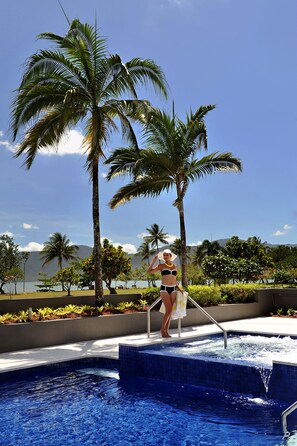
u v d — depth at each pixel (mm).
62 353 8734
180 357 6914
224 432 4766
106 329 10883
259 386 6043
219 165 17031
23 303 13656
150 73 14008
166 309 8664
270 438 4566
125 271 54625
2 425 4980
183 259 16406
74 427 4922
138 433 4754
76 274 61031
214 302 14500
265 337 9727
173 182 17016
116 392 6406
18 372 7324
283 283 37500
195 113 17156
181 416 5309
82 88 13055
